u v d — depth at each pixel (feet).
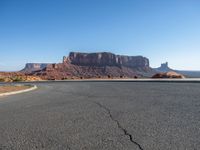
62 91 63.26
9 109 31.81
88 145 14.69
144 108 28.14
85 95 47.96
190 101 33.04
